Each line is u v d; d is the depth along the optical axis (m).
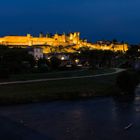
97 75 73.25
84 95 40.38
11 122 23.66
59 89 42.88
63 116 26.66
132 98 39.69
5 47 109.19
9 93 37.16
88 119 25.20
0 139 18.64
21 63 87.12
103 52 173.12
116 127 22.05
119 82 44.88
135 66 84.44
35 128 21.59
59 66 98.56
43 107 31.47
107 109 30.83
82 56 168.25
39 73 76.81
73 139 18.72
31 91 39.81
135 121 24.38
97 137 19.19
